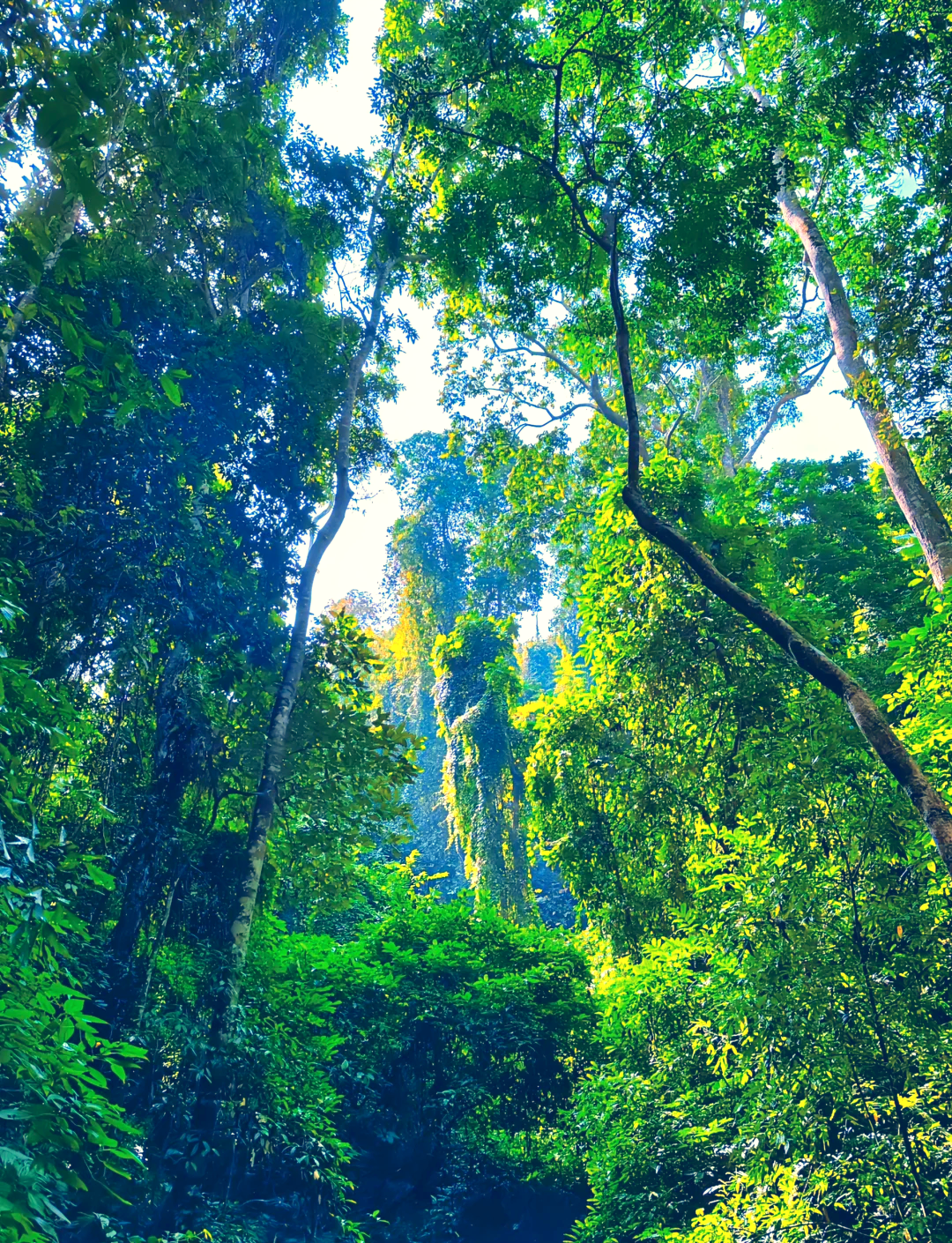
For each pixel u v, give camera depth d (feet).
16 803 12.66
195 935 28.91
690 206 24.67
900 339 26.81
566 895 101.91
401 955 41.98
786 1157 22.12
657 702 41.45
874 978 21.48
